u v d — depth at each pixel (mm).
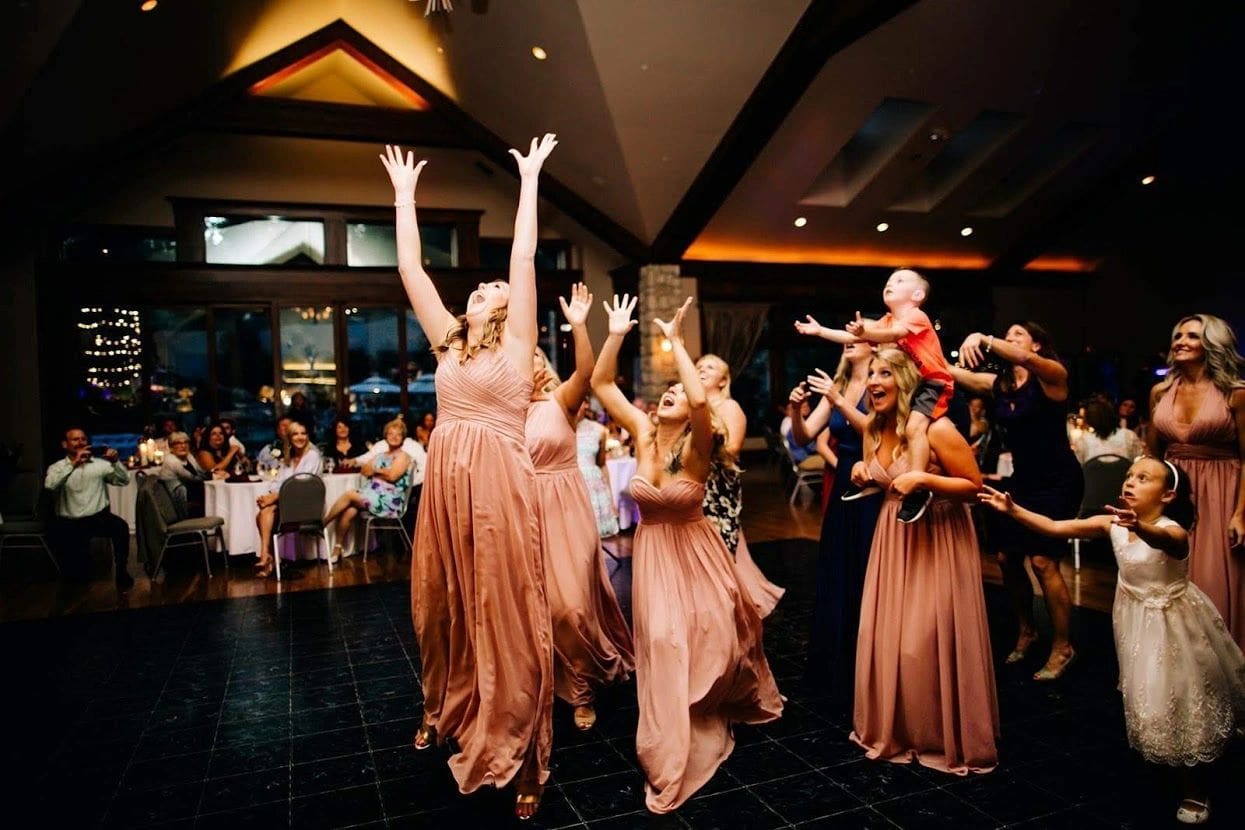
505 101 9078
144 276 9531
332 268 10289
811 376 3143
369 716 3248
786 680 3441
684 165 8953
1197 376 2934
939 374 2611
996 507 2398
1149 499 2184
